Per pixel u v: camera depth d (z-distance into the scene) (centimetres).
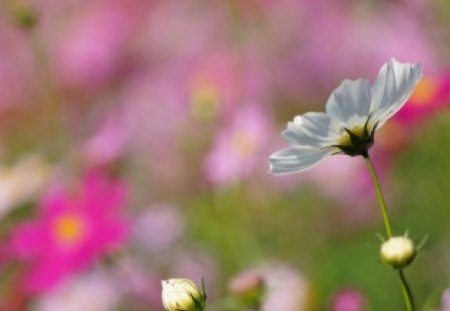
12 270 131
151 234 137
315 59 182
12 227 135
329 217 147
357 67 183
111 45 206
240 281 104
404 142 139
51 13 212
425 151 137
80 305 128
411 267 133
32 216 141
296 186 147
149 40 205
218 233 138
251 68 179
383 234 143
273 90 178
